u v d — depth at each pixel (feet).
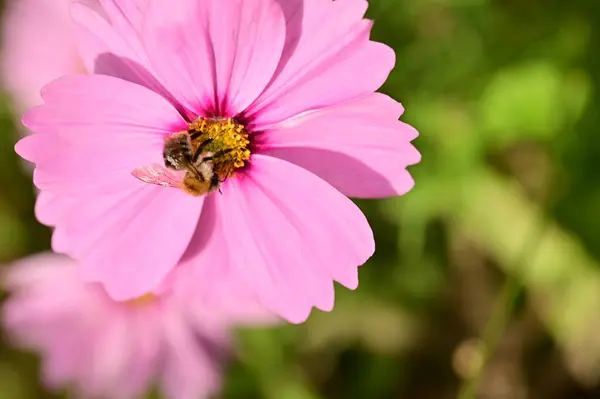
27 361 1.41
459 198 1.37
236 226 1.07
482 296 1.41
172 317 1.27
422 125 1.34
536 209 1.36
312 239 1.04
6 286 1.35
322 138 1.06
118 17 1.04
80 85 1.03
